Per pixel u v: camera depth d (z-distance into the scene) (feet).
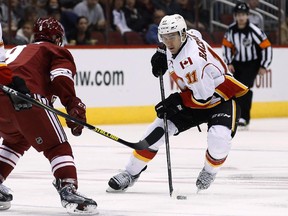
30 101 38.40
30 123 39.19
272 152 71.67
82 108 39.32
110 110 101.19
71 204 39.09
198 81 44.68
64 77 39.29
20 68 39.78
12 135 40.83
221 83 46.16
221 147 46.06
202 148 74.74
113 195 47.14
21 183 52.13
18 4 95.71
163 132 47.03
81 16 99.96
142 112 103.71
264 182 53.16
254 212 41.24
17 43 95.45
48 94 40.70
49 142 39.52
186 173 57.72
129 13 104.12
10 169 41.86
